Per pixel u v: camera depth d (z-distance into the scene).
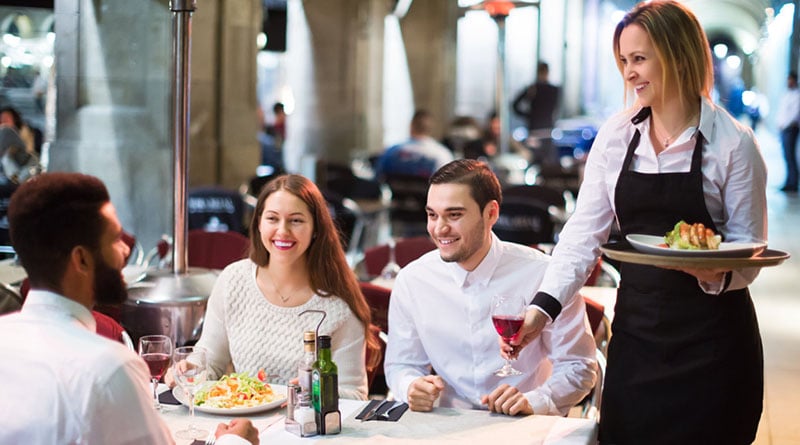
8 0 6.23
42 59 7.11
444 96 15.63
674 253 1.97
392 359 2.83
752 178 2.20
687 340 2.25
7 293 3.66
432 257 2.79
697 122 2.25
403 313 2.82
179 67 3.22
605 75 28.72
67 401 1.55
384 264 4.53
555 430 2.21
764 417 4.39
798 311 6.54
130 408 1.58
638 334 2.32
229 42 7.01
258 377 2.49
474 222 2.60
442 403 2.80
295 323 2.80
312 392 2.18
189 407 2.25
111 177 5.95
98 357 1.57
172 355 2.38
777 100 27.11
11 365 1.58
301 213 2.76
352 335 2.82
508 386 2.38
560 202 6.86
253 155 7.36
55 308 1.64
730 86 30.25
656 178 2.26
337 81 13.12
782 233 10.34
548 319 2.41
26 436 1.56
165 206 5.95
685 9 2.20
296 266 2.81
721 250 1.93
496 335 2.71
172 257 3.33
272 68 21.52
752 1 31.34
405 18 15.39
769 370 5.15
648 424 2.32
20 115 7.06
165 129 5.93
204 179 6.95
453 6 15.84
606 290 4.20
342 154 13.18
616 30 2.27
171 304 3.14
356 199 8.59
